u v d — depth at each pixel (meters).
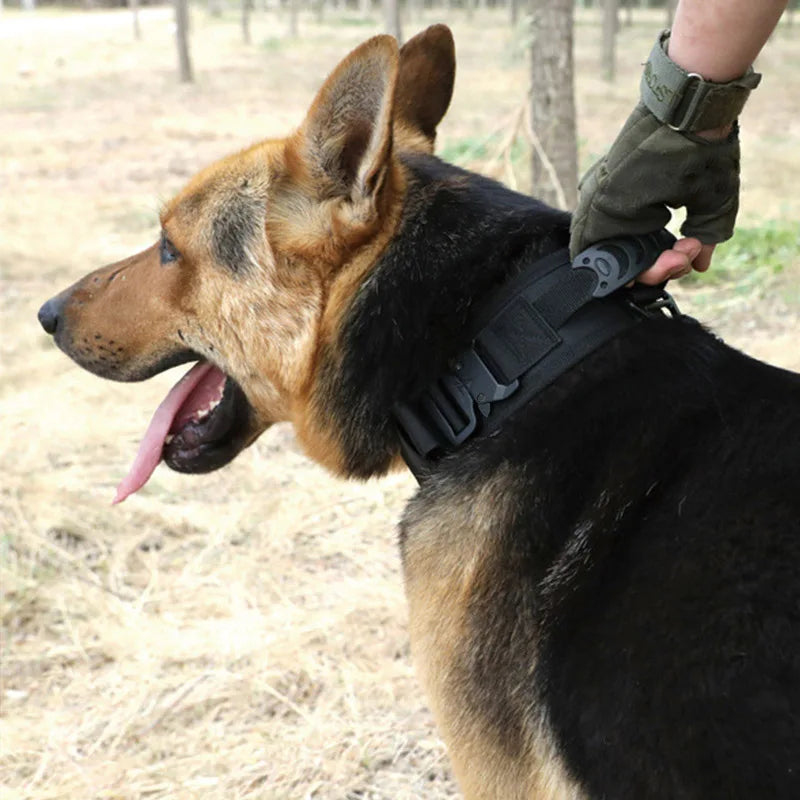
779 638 0.62
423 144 0.95
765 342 2.32
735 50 0.72
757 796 0.60
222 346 0.95
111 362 1.03
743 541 0.66
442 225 0.83
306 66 10.06
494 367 0.79
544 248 0.82
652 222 0.79
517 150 3.37
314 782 1.21
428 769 1.23
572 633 0.69
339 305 0.86
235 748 1.26
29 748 1.28
